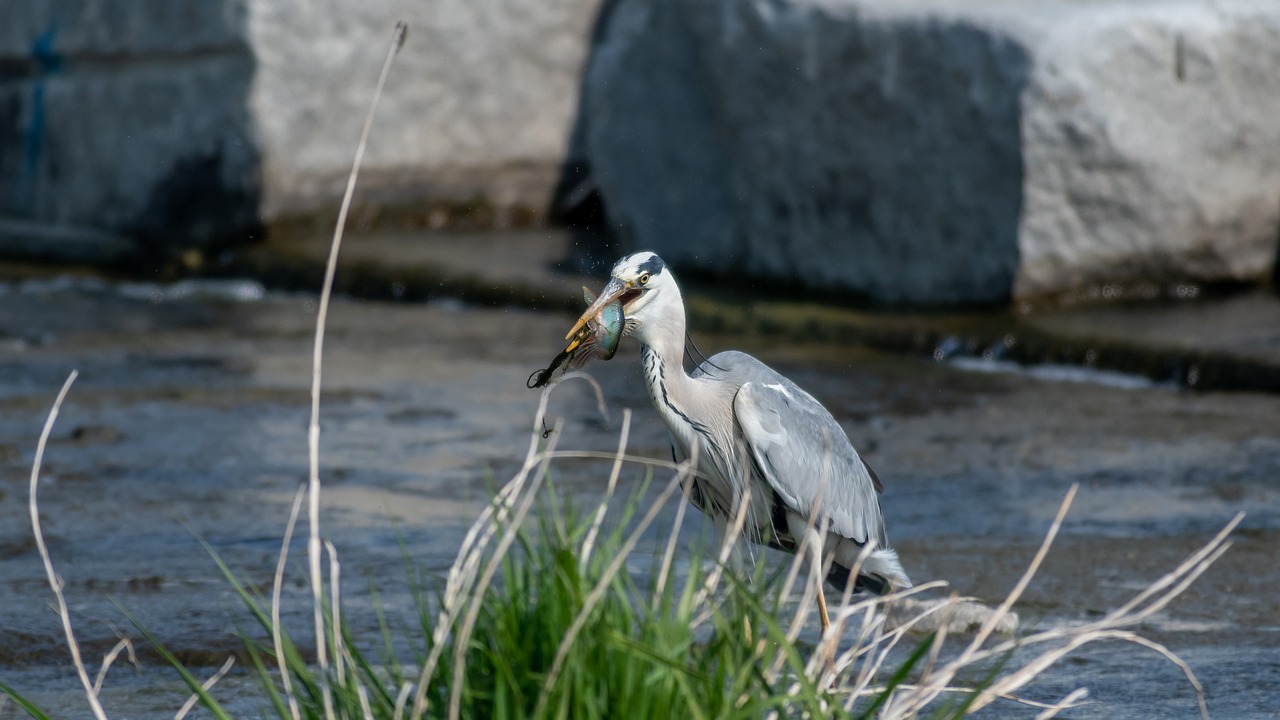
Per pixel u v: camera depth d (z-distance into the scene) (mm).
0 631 7223
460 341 15680
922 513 9688
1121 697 6301
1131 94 14102
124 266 19562
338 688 4926
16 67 20766
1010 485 10312
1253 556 8617
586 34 20469
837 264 15703
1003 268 14445
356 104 19328
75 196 20281
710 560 8227
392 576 8258
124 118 19672
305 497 10086
